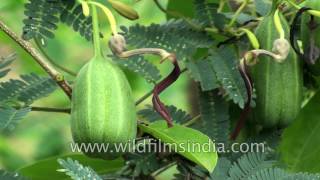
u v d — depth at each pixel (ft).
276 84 1.16
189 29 1.23
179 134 1.07
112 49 1.05
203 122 1.22
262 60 1.16
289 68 1.17
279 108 1.17
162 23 1.24
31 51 1.09
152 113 1.20
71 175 0.94
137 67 1.19
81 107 1.01
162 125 1.10
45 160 1.27
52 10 1.13
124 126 1.01
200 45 1.22
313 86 1.26
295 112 1.18
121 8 1.16
